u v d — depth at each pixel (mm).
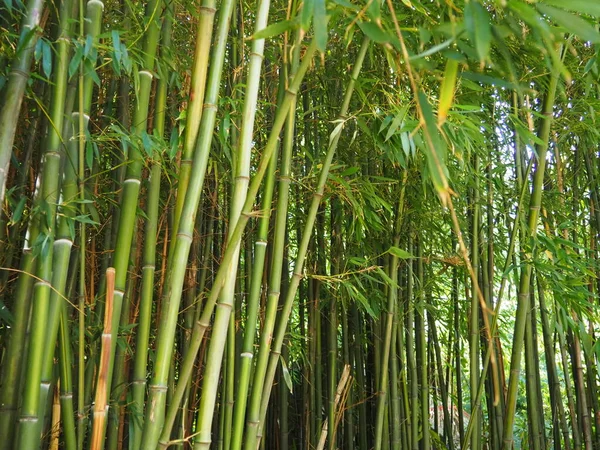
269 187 1687
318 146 2697
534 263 2164
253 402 1607
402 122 1788
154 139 1573
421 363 2871
